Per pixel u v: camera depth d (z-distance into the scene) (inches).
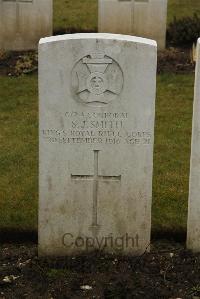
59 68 106.8
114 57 106.6
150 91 107.8
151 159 110.2
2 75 199.2
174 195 131.9
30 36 219.5
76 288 105.6
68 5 267.4
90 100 108.0
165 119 169.6
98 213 112.3
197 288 105.7
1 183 136.6
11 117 171.5
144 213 112.3
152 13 218.7
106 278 107.6
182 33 231.0
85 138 109.4
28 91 187.6
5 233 120.4
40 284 106.7
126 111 108.6
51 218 112.3
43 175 110.6
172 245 119.0
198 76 107.7
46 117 108.4
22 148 153.4
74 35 107.4
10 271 109.9
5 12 216.8
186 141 157.6
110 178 111.0
